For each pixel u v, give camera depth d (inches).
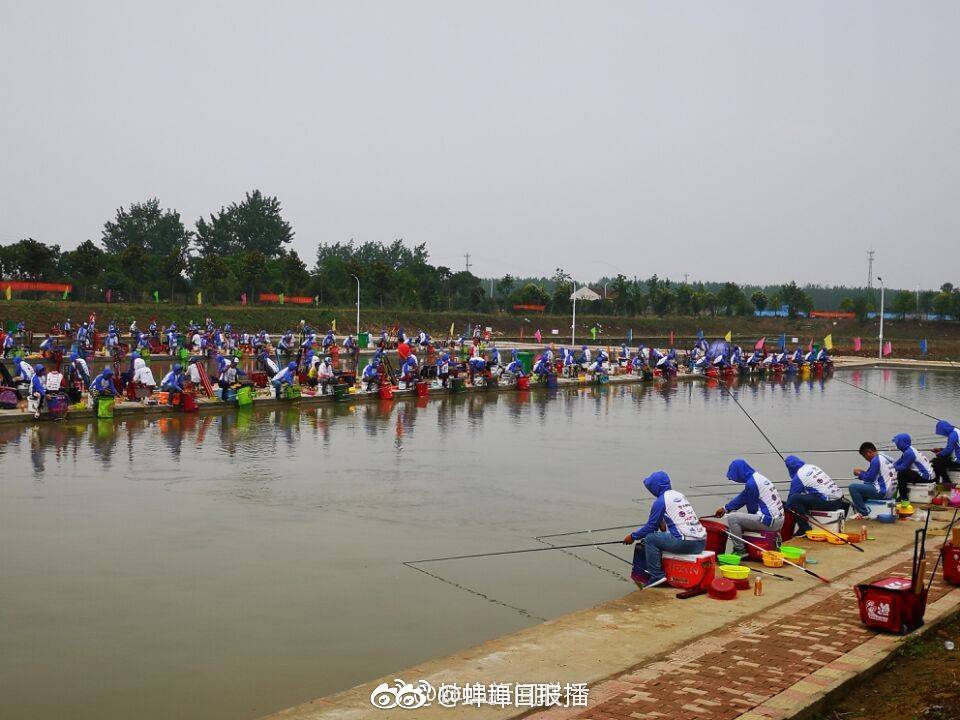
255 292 3277.6
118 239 4227.4
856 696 264.1
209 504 575.8
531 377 1626.5
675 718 238.5
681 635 311.1
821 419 1176.2
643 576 393.7
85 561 441.7
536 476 709.3
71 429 896.9
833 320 4458.7
